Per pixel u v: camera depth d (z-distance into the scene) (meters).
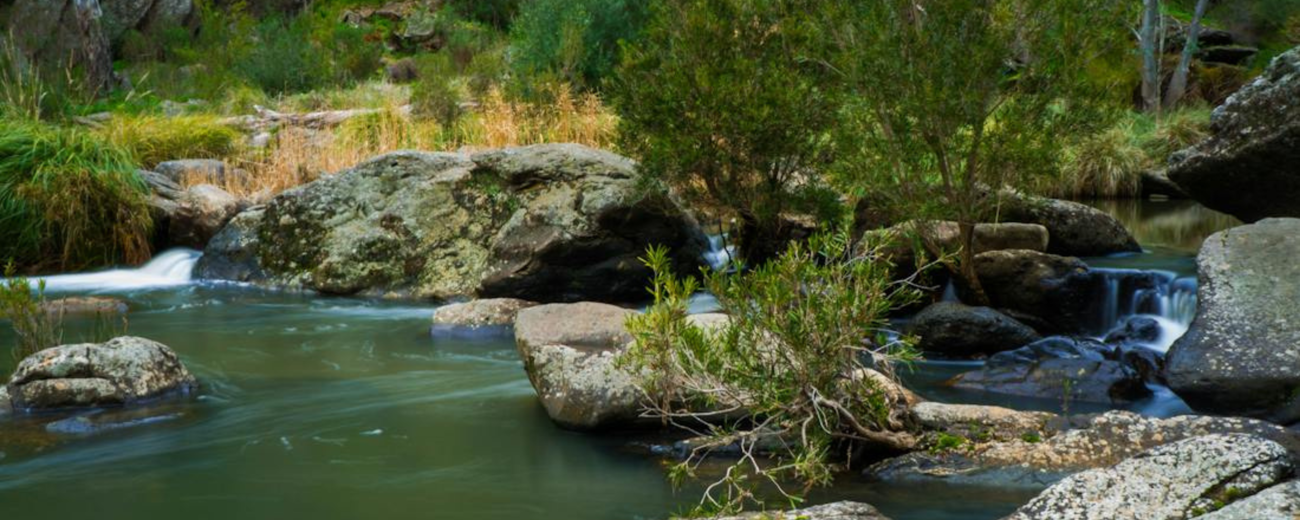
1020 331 7.87
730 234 11.43
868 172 8.49
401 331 9.34
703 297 10.62
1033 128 8.23
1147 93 21.03
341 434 6.20
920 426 5.56
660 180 10.34
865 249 5.75
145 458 5.77
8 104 15.67
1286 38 24.47
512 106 17.25
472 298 10.98
